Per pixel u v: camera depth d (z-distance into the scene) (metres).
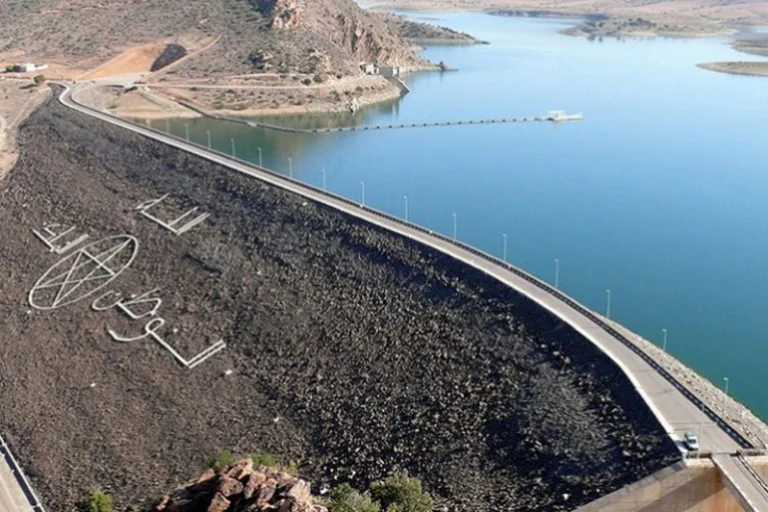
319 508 52.03
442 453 72.75
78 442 82.69
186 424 84.75
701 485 60.34
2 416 87.50
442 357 84.44
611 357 75.12
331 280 101.81
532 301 85.94
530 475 66.94
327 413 83.00
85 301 109.19
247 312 101.19
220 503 55.53
